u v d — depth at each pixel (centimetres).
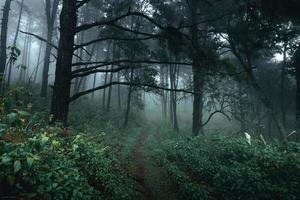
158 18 2373
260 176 884
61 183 549
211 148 1317
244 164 1016
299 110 2188
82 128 1511
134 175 1155
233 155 1161
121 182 893
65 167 602
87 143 888
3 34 2372
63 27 1112
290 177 884
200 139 1706
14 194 486
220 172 1003
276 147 1109
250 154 1127
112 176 845
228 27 2175
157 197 952
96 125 2047
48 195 506
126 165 1255
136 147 2017
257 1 1645
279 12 1619
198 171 1147
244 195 854
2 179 493
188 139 1767
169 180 1141
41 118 973
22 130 657
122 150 1606
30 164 461
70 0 1116
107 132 1958
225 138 1384
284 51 2756
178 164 1402
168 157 1541
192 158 1300
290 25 2206
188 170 1282
